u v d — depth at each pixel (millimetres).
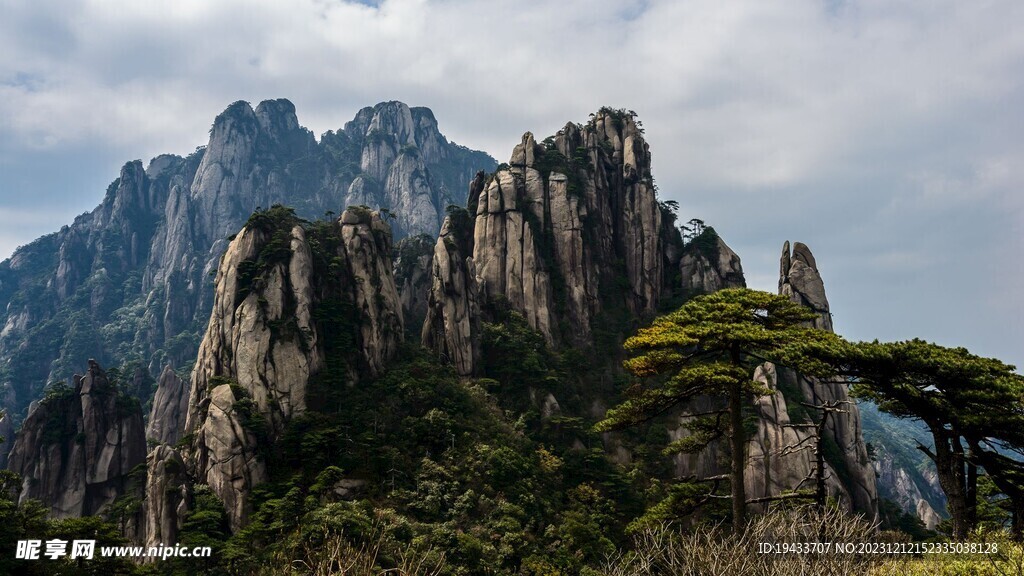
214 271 89875
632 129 136875
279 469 69625
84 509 97375
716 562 14594
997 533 27266
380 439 74500
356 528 52781
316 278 86875
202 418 73062
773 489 80500
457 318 98250
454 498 68312
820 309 101000
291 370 76688
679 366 30766
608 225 125938
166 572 56562
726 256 127875
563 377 100812
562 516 72750
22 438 98188
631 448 92312
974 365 27469
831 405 30844
